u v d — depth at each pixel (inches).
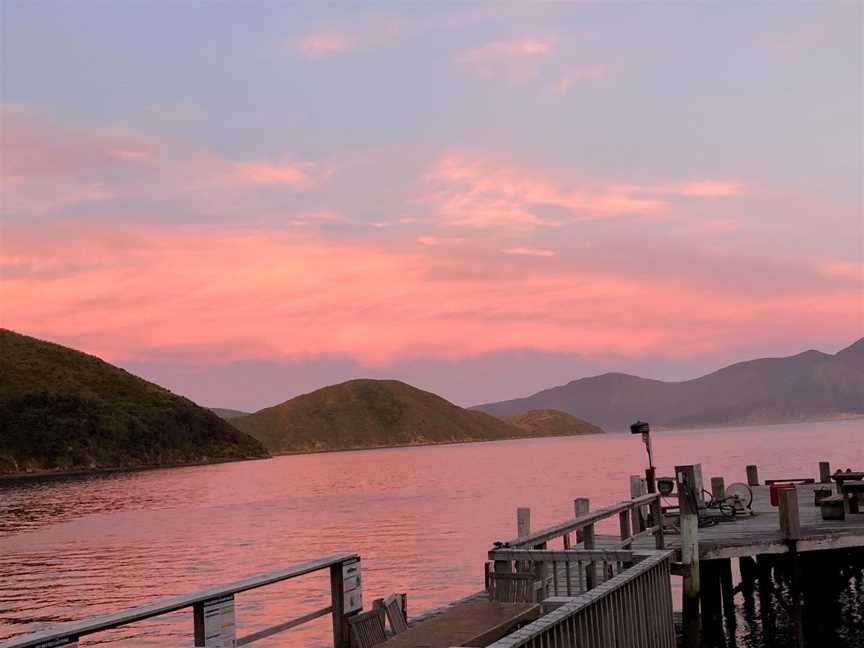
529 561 461.7
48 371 7815.0
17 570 1680.6
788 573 959.0
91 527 2684.5
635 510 679.7
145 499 3961.6
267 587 1294.3
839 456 4926.2
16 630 1061.1
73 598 1304.1
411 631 361.7
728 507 869.2
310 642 919.0
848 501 815.7
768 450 6417.3
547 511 2549.2
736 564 1348.4
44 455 6628.9
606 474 4707.2
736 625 852.0
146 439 7731.3
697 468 845.8
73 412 7288.4
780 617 874.8
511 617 378.0
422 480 4904.0
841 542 681.6
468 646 335.0
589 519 542.6
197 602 287.3
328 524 2429.9
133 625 1050.1
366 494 3841.0
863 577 1054.4
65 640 244.2
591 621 343.9
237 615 1083.9
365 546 1813.5
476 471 5753.0
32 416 6919.3
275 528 2381.9
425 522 2341.3
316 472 6678.2
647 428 852.0
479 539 1873.8
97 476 6250.0
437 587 1219.9
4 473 6161.4
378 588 1222.3
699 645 618.5
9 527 2797.7
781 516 685.3
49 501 3966.5
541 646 293.1
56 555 1930.4
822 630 810.8
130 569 1626.5
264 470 7229.3
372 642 368.5
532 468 5821.9
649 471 850.8
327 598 1186.6
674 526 767.7
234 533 2294.5
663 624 448.8
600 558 447.5
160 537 2263.8
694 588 618.5
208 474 6555.1
